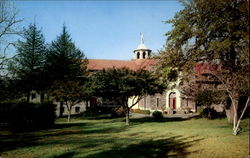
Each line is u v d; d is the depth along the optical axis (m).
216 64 18.81
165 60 20.61
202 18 19.31
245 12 15.05
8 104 21.55
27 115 21.50
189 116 33.38
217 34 19.12
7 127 20.53
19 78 35.47
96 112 40.72
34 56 38.31
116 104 47.06
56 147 12.08
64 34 41.72
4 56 23.23
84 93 29.12
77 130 20.53
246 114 27.02
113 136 16.47
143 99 46.81
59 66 40.09
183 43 21.06
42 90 39.53
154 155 10.63
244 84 15.59
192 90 27.59
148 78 23.12
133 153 10.73
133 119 31.39
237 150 11.41
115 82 22.39
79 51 42.28
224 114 31.67
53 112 24.30
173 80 22.36
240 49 15.55
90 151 10.98
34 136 16.88
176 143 13.49
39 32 38.88
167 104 41.22
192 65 19.66
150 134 17.30
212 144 12.93
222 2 17.33
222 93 23.97
